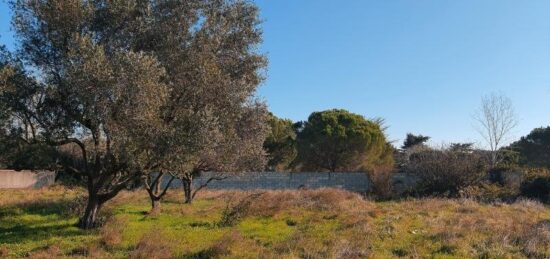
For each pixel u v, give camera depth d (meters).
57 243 12.09
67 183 26.95
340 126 44.66
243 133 17.42
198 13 13.98
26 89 12.52
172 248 11.49
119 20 12.70
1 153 13.46
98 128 12.79
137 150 11.90
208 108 12.76
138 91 10.93
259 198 20.72
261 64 15.69
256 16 15.26
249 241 12.52
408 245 11.89
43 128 13.12
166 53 13.00
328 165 45.47
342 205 19.97
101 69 10.81
